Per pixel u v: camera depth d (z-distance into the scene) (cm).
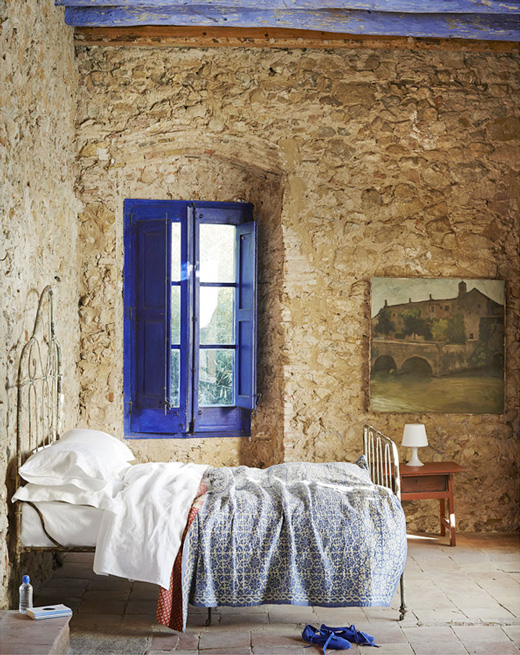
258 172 577
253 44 532
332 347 551
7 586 355
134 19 494
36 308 418
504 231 560
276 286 561
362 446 553
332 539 364
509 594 419
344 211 551
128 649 343
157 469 400
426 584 436
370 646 348
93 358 546
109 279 546
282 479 412
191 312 580
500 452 560
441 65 552
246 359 577
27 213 396
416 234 555
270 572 361
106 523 353
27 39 395
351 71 547
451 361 554
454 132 554
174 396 584
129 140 539
